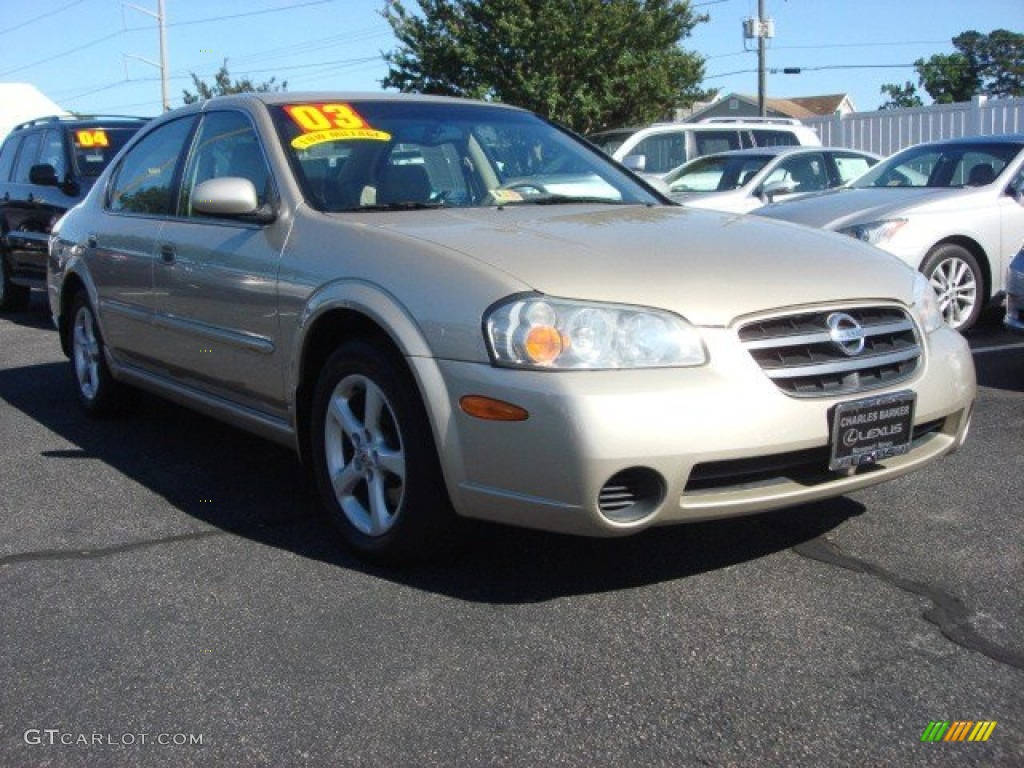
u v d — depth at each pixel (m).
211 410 4.73
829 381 3.39
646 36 23.03
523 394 3.14
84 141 10.03
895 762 2.54
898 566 3.66
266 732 2.73
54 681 3.02
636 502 3.20
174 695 2.92
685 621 3.28
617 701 2.83
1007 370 6.89
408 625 3.30
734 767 2.53
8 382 7.22
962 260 8.06
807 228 4.23
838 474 3.45
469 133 4.79
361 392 3.79
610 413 3.07
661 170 13.84
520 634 3.22
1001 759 2.54
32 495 4.69
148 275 4.99
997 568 3.63
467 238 3.62
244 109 4.69
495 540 3.96
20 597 3.58
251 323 4.20
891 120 19.75
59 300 6.14
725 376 3.20
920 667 2.97
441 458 3.34
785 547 3.85
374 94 4.92
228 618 3.38
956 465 4.78
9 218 10.55
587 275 3.33
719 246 3.69
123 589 3.63
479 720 2.76
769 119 15.45
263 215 4.23
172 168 5.11
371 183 4.30
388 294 3.51
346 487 3.83
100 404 5.90
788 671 2.96
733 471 3.23
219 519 4.32
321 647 3.17
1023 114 17.84
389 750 2.64
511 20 22.34
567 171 4.86
